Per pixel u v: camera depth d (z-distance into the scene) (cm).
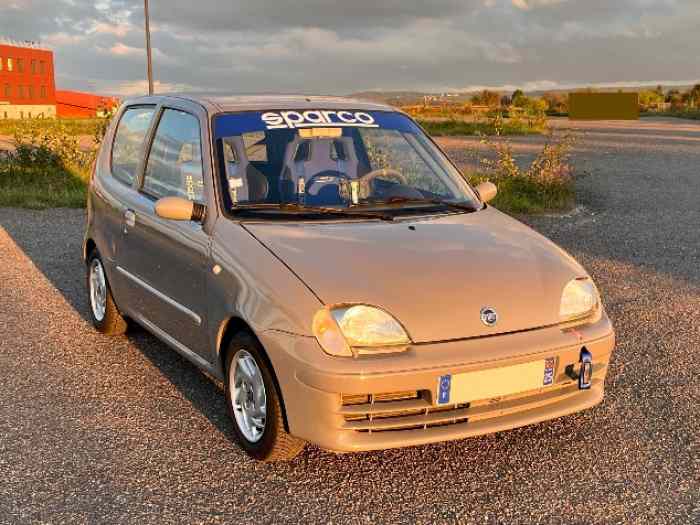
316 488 349
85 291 694
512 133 3266
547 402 360
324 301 333
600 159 1970
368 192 445
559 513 329
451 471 365
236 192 415
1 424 416
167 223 442
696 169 1745
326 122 470
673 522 321
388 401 334
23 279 734
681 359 521
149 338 565
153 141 505
